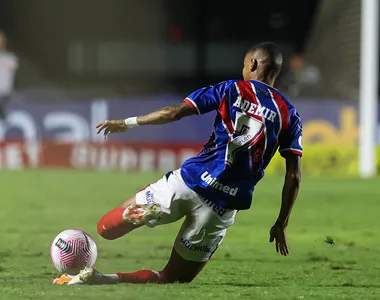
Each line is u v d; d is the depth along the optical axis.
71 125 70.19
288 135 19.48
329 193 54.56
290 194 19.50
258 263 26.97
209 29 101.88
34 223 38.84
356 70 85.88
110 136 70.19
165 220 19.75
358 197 52.38
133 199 19.98
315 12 98.06
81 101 70.00
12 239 33.16
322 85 85.50
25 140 70.25
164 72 101.00
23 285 20.42
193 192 19.45
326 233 36.84
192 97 19.30
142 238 34.16
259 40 101.81
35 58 100.81
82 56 101.38
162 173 67.31
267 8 101.62
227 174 19.31
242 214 43.75
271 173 70.00
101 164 70.31
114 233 20.17
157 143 70.12
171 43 101.19
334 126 69.31
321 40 91.94
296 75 84.25
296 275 24.16
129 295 18.58
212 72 101.19
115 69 100.81
